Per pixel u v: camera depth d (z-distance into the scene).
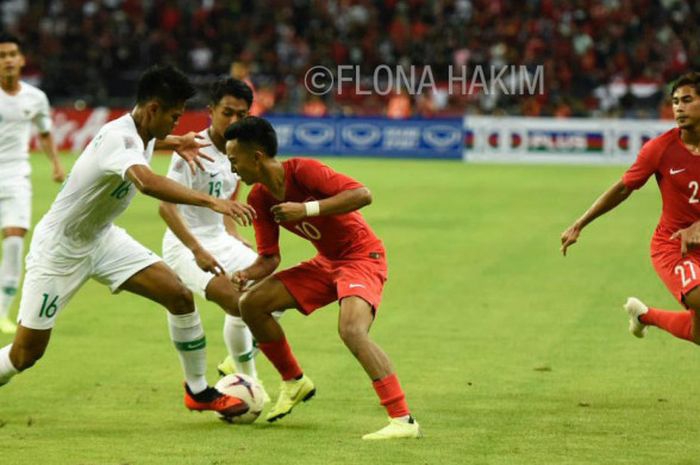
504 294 39.53
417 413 24.20
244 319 23.25
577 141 100.00
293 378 23.50
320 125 104.00
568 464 20.14
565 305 37.56
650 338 32.47
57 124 105.38
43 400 25.59
